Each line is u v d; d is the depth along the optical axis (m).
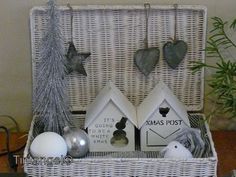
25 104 1.47
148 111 1.25
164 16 1.34
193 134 1.24
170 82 1.39
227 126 1.48
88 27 1.35
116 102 1.24
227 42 1.37
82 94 1.40
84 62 1.37
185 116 1.28
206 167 1.14
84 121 1.33
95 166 1.14
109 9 1.32
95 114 1.25
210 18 1.38
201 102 1.40
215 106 1.44
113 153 1.27
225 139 1.42
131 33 1.35
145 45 1.36
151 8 1.32
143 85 1.39
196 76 1.38
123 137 1.28
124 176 1.15
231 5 1.37
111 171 1.15
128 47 1.36
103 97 1.28
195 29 1.35
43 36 1.26
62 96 1.27
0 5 1.36
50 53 1.22
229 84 1.21
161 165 1.14
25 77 1.44
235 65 1.26
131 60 1.37
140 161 1.14
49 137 1.17
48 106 1.26
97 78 1.39
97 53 1.37
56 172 1.15
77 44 1.36
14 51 1.41
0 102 1.47
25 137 1.42
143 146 1.28
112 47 1.36
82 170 1.15
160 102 1.24
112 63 1.38
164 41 1.36
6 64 1.42
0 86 1.45
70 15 1.33
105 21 1.34
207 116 1.39
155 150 1.28
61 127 1.28
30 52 1.41
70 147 1.21
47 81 1.24
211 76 1.42
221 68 1.26
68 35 1.35
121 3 1.36
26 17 1.38
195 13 1.33
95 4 1.36
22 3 1.37
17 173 1.12
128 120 1.26
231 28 1.38
